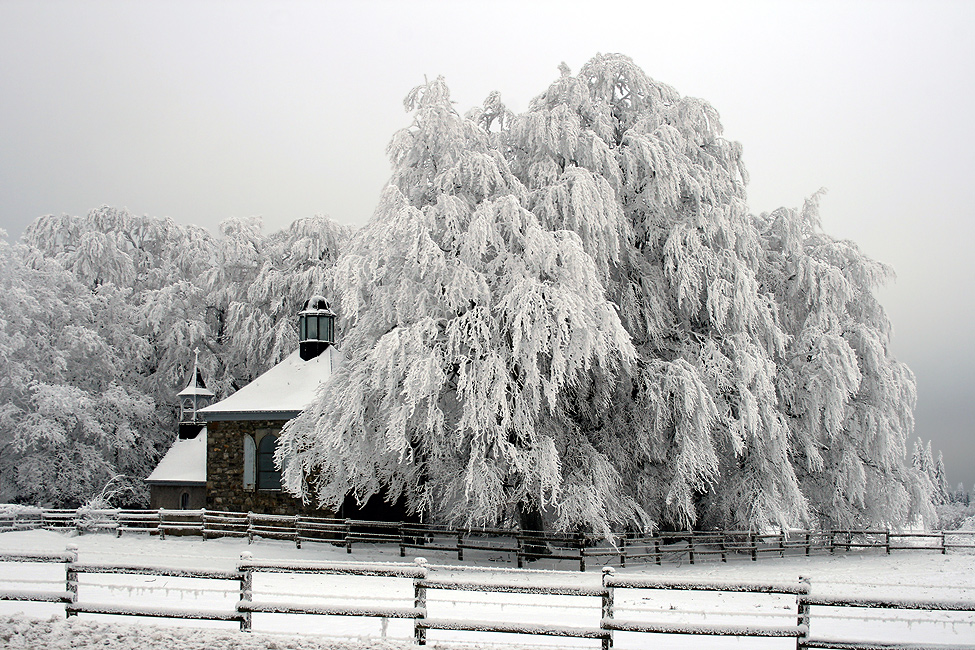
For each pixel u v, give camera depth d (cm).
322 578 1645
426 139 2295
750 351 2294
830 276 2564
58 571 1605
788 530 2369
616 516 2202
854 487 2531
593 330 2009
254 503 2756
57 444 3509
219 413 2797
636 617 1175
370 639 938
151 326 4184
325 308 3091
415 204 2283
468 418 1988
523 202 2227
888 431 2578
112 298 4066
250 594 961
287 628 1041
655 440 2330
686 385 2180
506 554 2339
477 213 2077
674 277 2347
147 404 3844
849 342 2627
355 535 2352
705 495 2511
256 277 4228
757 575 1912
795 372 2503
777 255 2703
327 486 2309
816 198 2767
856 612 1291
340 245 4194
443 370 2025
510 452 2000
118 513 2550
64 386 3441
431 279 2102
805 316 2669
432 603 1274
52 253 4403
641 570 2078
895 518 2633
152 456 3981
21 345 3381
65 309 3703
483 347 2031
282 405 2762
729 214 2423
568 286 2012
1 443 3412
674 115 2494
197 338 4103
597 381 2316
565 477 2191
